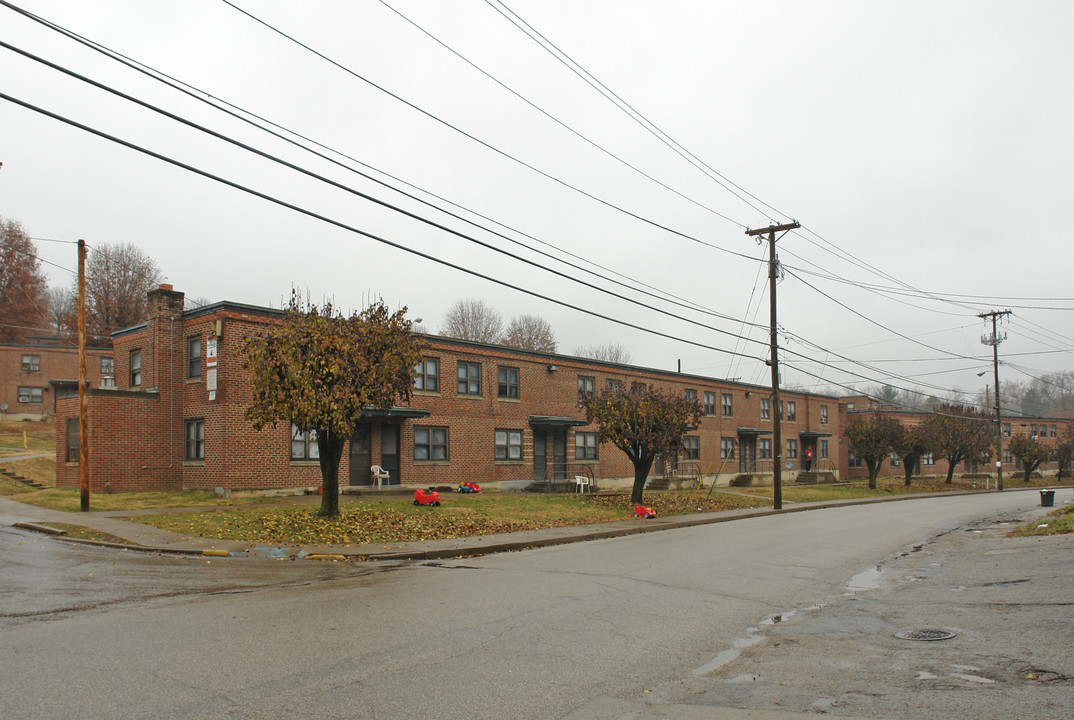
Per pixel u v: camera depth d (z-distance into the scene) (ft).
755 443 179.42
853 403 232.12
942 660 24.04
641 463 94.73
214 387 82.23
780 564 48.34
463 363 111.04
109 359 199.31
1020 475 257.96
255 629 27.14
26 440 160.35
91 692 19.67
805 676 22.57
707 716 18.88
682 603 34.27
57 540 51.96
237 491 81.05
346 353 58.65
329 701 19.39
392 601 33.14
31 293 220.43
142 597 33.35
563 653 24.86
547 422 120.88
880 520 86.89
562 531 66.49
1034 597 33.88
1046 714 18.34
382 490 94.12
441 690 20.57
